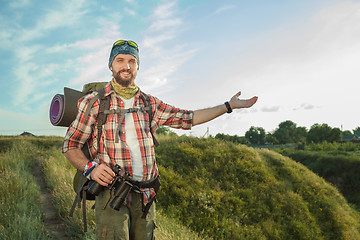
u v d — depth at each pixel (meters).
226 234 8.22
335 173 26.89
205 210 8.63
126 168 1.53
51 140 16.22
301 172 15.05
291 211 10.91
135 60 1.62
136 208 1.58
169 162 11.41
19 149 10.91
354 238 11.20
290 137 105.75
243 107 1.94
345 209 13.84
